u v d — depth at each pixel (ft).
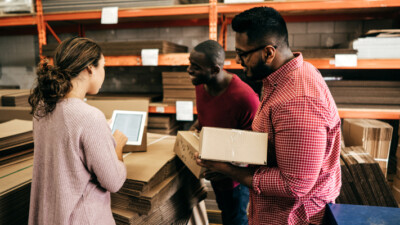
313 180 2.49
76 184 2.65
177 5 7.32
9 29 10.60
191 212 5.47
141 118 4.84
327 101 2.53
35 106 2.75
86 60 2.74
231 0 7.01
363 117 6.77
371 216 2.68
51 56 8.14
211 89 4.75
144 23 9.66
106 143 2.70
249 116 4.49
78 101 2.71
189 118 7.50
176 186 4.56
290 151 2.46
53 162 2.64
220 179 4.47
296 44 8.93
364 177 5.20
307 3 6.67
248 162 2.71
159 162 4.23
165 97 7.95
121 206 3.90
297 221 3.00
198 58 4.33
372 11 8.04
